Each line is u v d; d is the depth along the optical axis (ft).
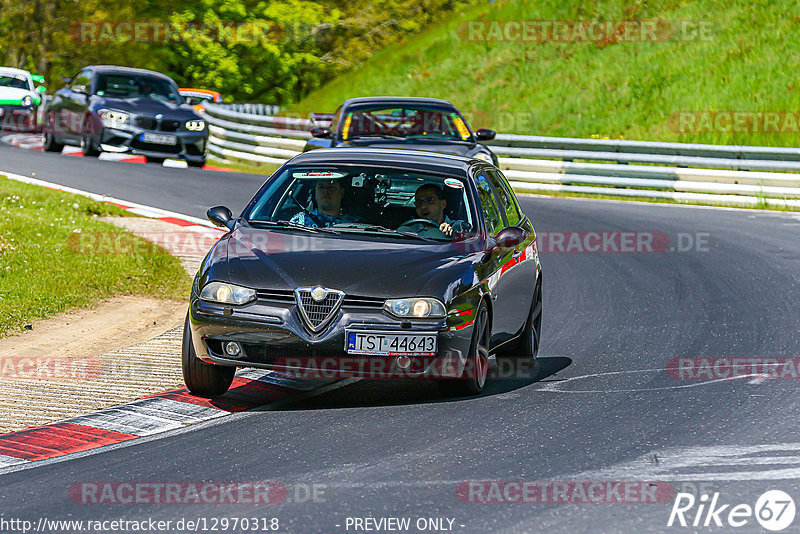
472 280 87.25
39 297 125.80
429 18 474.90
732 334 117.19
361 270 85.40
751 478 66.85
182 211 200.34
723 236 191.31
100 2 445.37
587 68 380.58
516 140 278.46
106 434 77.61
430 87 415.23
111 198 211.41
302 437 76.33
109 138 261.65
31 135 337.93
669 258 169.78
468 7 477.36
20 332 113.50
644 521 59.21
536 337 106.93
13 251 145.79
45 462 70.85
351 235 92.12
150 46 447.83
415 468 68.85
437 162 99.86
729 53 357.82
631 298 139.33
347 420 81.20
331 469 68.59
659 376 97.60
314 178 97.71
